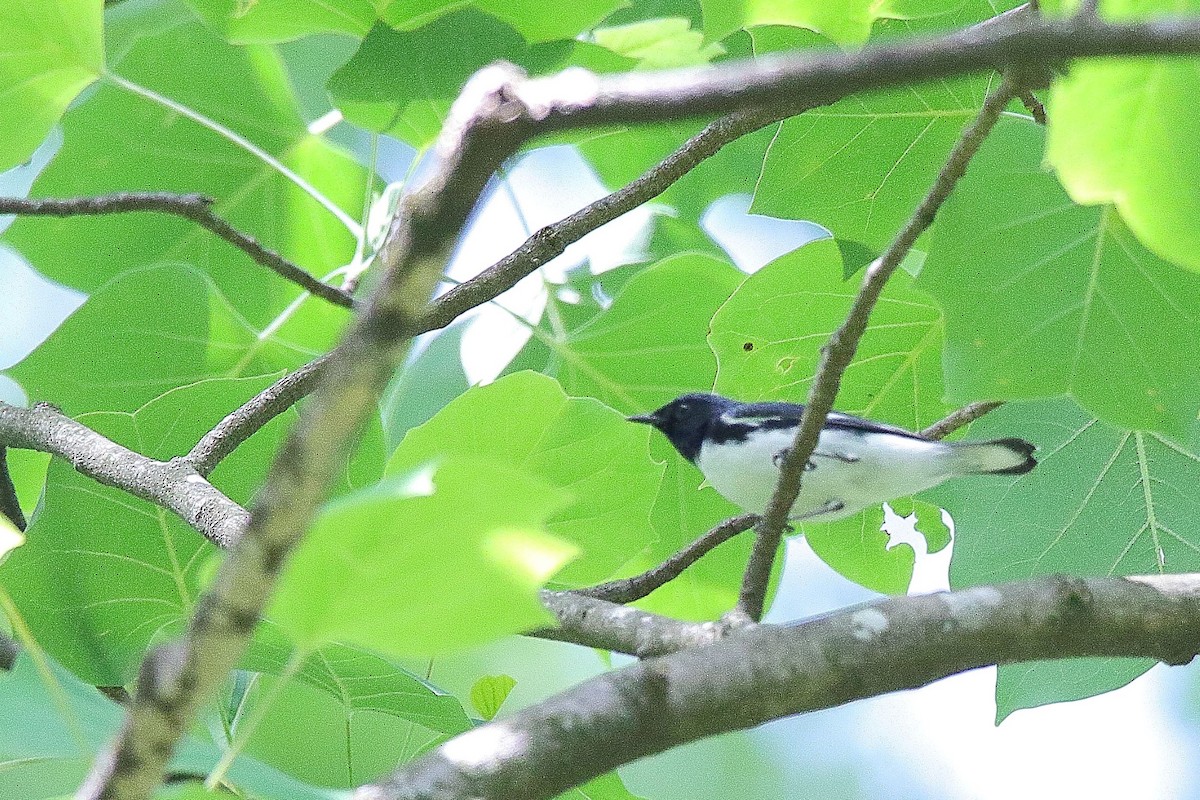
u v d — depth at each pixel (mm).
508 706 12781
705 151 8086
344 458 2746
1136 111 4523
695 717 4465
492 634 3230
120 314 9594
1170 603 5090
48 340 9562
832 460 8867
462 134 2816
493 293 7984
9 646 6980
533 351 10555
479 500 3000
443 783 4051
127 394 9867
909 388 9281
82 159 10719
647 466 7895
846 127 8352
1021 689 7992
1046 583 5078
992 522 8828
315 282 7785
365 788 4047
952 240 6172
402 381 10820
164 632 7887
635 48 10055
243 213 11055
